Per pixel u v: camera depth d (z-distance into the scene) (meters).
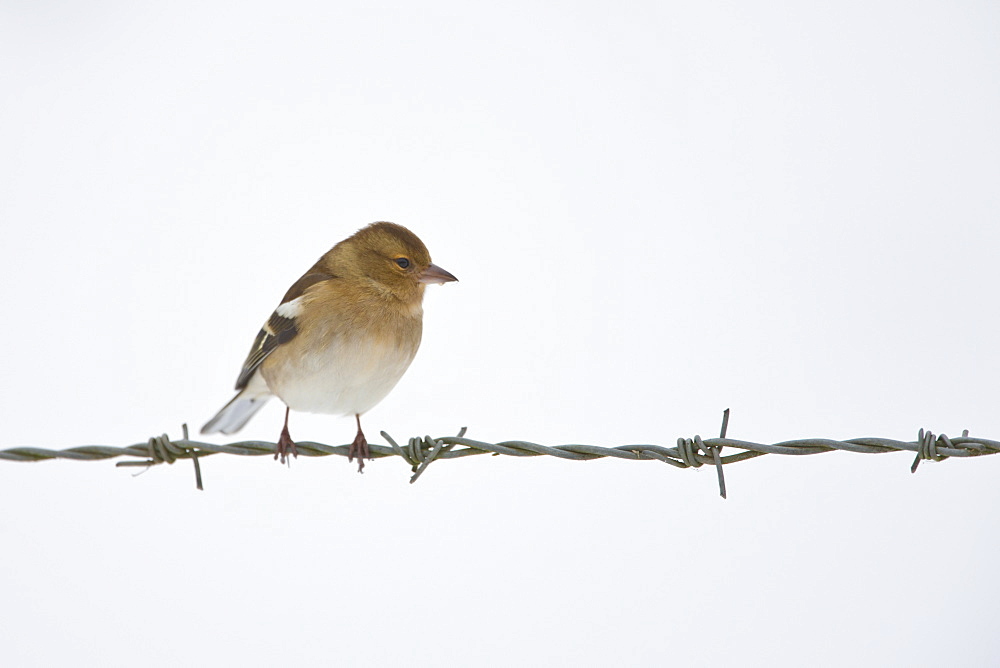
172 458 8.27
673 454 7.71
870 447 7.38
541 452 7.87
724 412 7.64
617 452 7.78
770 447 7.51
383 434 8.20
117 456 8.15
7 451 7.93
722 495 7.55
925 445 7.25
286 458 8.65
